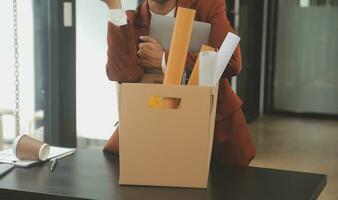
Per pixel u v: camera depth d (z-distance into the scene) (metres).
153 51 1.49
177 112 1.27
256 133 5.46
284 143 5.01
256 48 6.19
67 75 3.14
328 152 4.68
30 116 3.25
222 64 1.33
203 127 1.28
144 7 1.64
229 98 1.67
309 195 1.29
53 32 3.07
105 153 1.65
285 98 6.53
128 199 1.23
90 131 3.41
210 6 1.61
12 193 1.29
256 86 6.29
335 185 3.67
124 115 1.29
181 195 1.26
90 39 3.33
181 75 1.35
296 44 6.41
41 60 3.20
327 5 6.21
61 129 3.18
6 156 1.57
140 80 1.52
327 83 6.38
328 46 6.30
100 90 3.36
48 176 1.41
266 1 6.31
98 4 3.28
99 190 1.29
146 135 1.29
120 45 1.47
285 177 1.43
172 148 1.29
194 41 1.51
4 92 3.32
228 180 1.40
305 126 5.87
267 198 1.26
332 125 5.96
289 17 6.37
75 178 1.39
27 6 3.20
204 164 1.30
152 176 1.31
